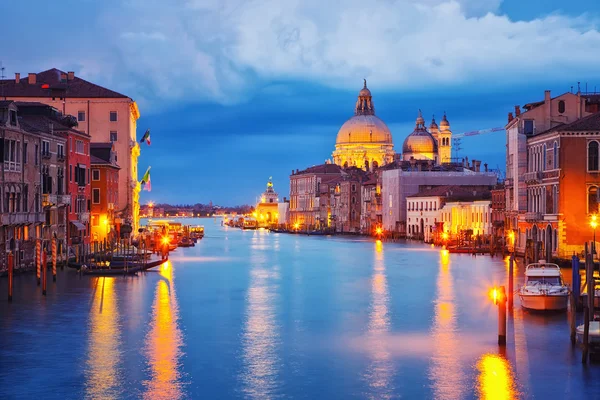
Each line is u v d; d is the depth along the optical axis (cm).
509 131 10494
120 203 12825
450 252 11600
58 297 5972
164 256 9762
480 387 3553
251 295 6291
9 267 5722
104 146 11362
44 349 4219
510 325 4784
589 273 4259
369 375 3747
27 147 7425
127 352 4169
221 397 3444
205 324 4934
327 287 6856
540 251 8744
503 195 11944
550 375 3706
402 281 7306
